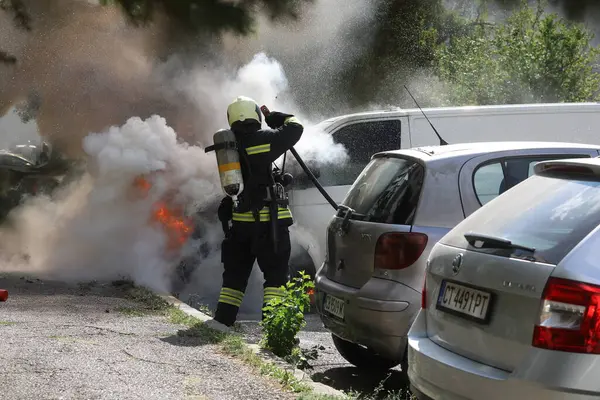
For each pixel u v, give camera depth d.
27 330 7.51
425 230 6.48
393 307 6.36
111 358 6.53
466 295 4.82
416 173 6.79
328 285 7.17
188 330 7.73
